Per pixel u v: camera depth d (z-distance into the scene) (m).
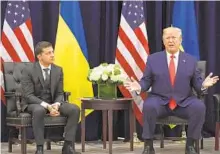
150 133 6.78
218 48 9.16
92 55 8.75
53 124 6.96
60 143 8.38
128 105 7.47
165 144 8.38
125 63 8.55
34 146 8.21
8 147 7.87
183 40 8.86
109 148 7.29
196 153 6.78
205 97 9.00
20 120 6.87
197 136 6.79
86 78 8.51
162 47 8.96
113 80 7.44
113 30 8.75
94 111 8.80
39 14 8.56
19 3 8.40
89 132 8.77
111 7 8.77
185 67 7.08
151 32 9.02
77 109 7.00
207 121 9.03
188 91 7.03
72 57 8.53
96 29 8.74
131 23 8.64
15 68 7.78
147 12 9.03
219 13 9.16
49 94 7.26
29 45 8.34
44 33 8.71
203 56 9.12
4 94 7.61
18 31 8.32
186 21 8.90
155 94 7.08
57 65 8.23
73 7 8.59
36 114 6.74
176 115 6.98
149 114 6.76
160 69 7.06
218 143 7.68
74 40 8.55
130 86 6.96
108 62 8.77
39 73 7.22
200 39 9.12
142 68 8.58
